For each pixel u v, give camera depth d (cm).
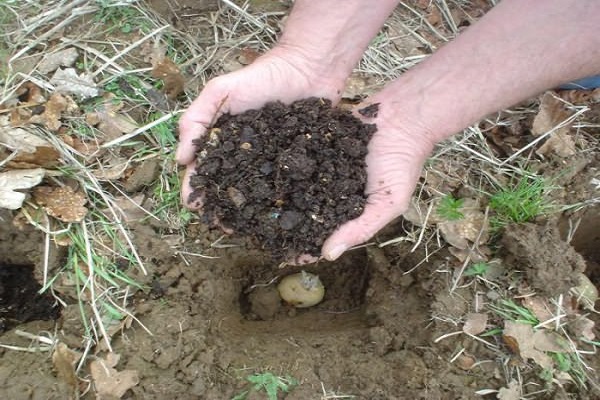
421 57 70
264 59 52
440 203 61
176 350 54
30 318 57
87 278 56
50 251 56
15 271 59
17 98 60
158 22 68
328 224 50
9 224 56
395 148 51
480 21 48
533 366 55
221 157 49
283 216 50
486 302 58
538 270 56
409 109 50
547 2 45
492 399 54
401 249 60
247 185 49
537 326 56
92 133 60
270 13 70
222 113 51
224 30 69
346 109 54
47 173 56
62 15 66
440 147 64
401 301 60
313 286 62
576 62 46
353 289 65
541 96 67
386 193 50
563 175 64
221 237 59
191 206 51
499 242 60
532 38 45
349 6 50
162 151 60
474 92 48
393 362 56
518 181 64
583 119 68
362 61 69
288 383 54
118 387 51
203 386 53
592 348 57
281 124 50
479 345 56
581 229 64
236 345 57
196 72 65
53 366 53
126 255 56
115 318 54
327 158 50
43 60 63
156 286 56
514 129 67
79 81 61
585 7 44
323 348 57
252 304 64
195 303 57
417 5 75
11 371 52
